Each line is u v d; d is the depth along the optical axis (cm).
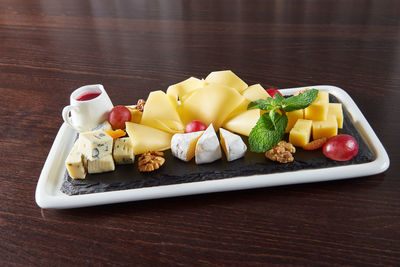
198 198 45
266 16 80
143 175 48
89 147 47
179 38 76
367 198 44
